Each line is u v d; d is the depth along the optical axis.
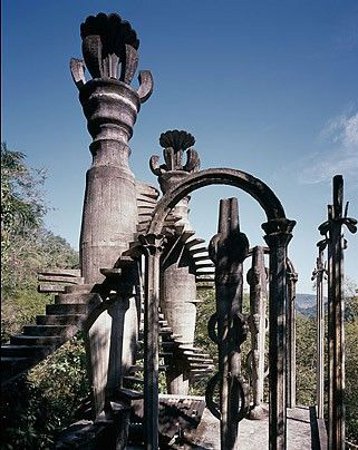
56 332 6.17
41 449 6.63
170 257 11.64
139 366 8.03
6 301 16.91
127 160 8.44
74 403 10.90
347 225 5.66
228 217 6.46
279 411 5.27
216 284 6.36
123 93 8.29
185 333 11.51
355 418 22.28
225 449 5.99
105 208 7.87
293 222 5.62
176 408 8.92
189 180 6.18
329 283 5.66
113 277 7.07
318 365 10.80
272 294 5.57
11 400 6.86
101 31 8.46
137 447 8.26
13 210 14.20
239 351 6.20
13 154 15.20
